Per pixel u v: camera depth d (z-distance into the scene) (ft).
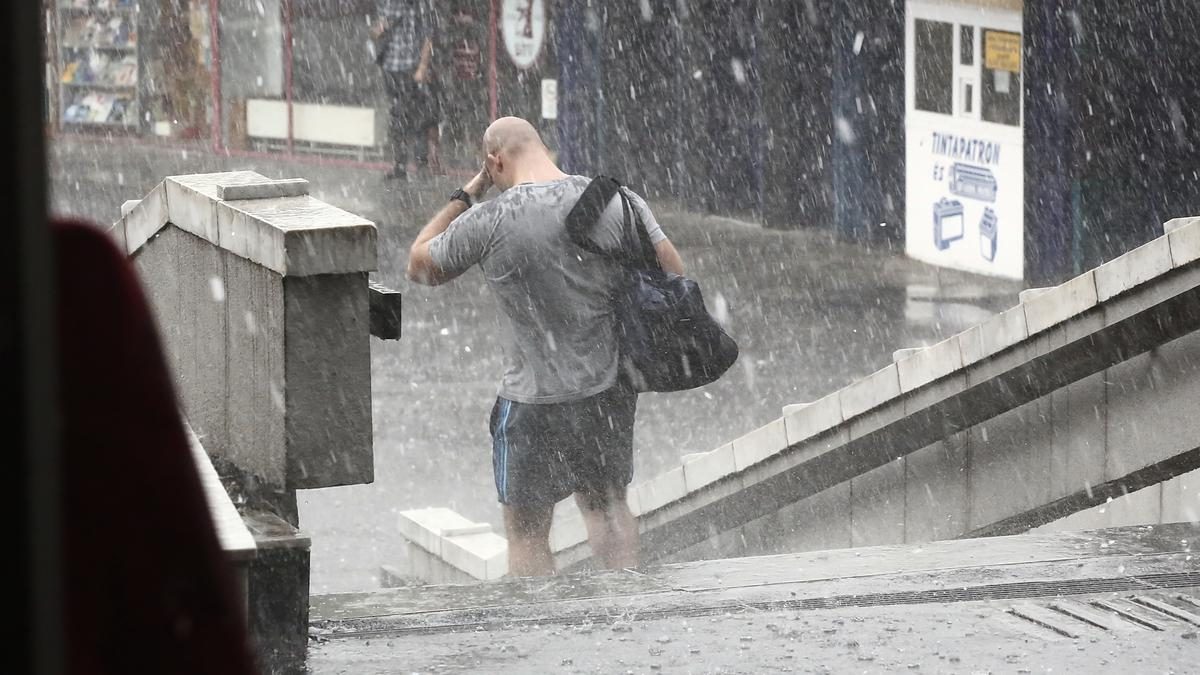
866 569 49.03
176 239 49.57
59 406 12.36
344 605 45.44
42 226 10.68
